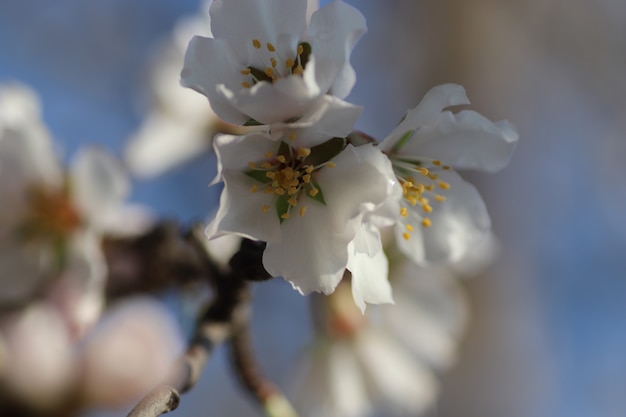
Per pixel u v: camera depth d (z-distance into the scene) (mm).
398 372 453
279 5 330
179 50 494
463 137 342
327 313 449
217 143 322
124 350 372
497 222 733
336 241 324
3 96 426
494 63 776
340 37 326
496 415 671
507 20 791
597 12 847
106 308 413
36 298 408
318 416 450
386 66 808
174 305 419
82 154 419
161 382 337
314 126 321
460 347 675
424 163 346
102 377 368
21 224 415
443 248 351
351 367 450
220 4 330
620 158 862
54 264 412
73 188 419
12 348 364
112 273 412
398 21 808
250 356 380
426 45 779
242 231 326
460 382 671
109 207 416
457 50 769
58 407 364
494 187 743
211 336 350
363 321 450
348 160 324
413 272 454
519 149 778
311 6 361
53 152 422
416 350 456
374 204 319
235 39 330
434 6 779
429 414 645
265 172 330
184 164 493
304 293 323
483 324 685
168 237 410
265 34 331
